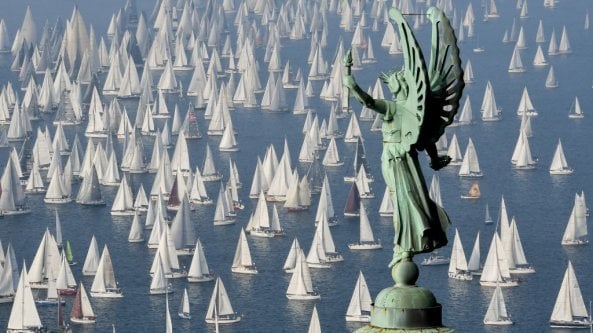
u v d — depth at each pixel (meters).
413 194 83.31
